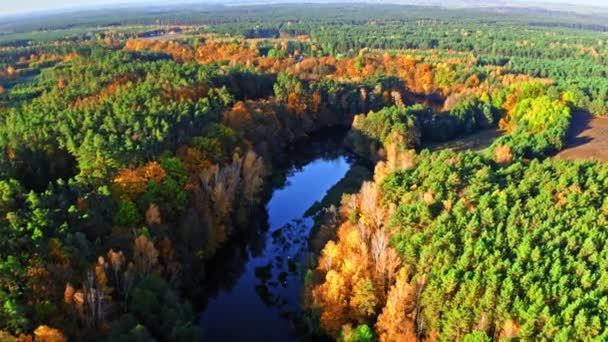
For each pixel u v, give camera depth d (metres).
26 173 103.38
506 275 74.06
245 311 92.56
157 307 75.44
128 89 155.50
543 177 102.56
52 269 71.62
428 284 76.62
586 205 91.75
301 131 196.38
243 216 118.00
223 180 112.25
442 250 81.75
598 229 82.69
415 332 76.75
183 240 98.88
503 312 69.62
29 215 78.19
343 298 81.50
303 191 145.62
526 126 162.00
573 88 194.62
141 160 105.75
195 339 74.56
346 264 83.81
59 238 77.50
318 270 89.81
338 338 80.06
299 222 125.00
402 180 108.56
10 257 67.88
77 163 109.50
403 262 84.38
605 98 196.50
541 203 92.88
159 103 137.38
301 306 90.62
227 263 107.19
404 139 161.88
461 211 92.19
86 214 84.38
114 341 66.25
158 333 72.94
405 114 173.00
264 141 158.25
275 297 96.44
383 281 83.19
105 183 96.56
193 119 134.00
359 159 174.12
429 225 88.88
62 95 158.62
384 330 77.25
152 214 93.94
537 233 81.94
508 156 126.06
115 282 79.25
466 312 71.38
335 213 109.94
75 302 68.94
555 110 162.75
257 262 107.88
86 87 164.75
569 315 65.12
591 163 109.38
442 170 107.56
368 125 173.88
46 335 62.41
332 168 165.62
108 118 118.94
